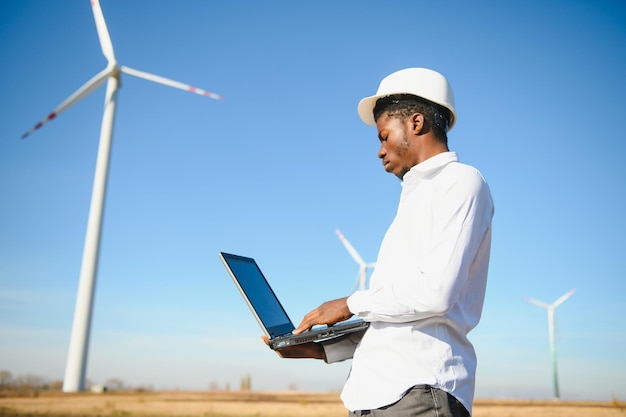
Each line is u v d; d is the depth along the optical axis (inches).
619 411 559.8
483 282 113.6
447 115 121.1
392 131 119.3
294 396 730.8
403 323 104.3
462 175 108.1
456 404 101.0
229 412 665.0
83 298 1406.3
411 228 110.3
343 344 127.6
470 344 109.6
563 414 566.6
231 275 127.5
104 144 1407.5
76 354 1368.1
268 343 119.5
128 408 700.0
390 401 100.3
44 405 724.7
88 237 1411.2
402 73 120.5
